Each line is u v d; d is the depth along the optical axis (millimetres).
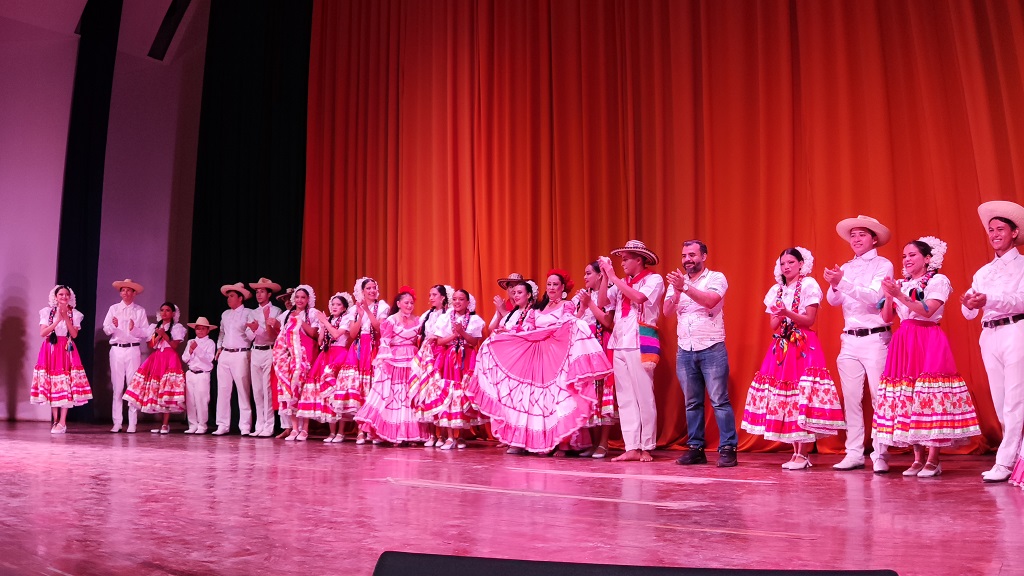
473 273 7125
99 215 8984
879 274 4211
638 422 4918
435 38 7680
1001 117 4902
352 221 8289
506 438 5391
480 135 7199
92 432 7461
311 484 3469
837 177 5449
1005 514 2600
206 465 4336
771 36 5781
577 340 5145
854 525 2393
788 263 4461
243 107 9047
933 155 5074
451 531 2291
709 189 5883
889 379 3945
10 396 9156
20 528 2340
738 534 2238
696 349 4660
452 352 5949
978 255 4910
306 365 6746
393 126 8000
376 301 6500
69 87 9336
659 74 6227
